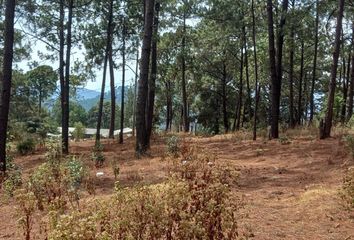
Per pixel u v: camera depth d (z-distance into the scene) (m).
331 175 9.66
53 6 19.12
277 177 9.90
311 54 34.56
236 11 22.12
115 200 4.05
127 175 10.49
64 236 3.13
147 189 4.19
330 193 7.77
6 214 7.32
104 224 3.85
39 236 5.88
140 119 15.38
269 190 8.56
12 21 12.17
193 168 6.57
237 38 30.17
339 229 6.03
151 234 3.84
